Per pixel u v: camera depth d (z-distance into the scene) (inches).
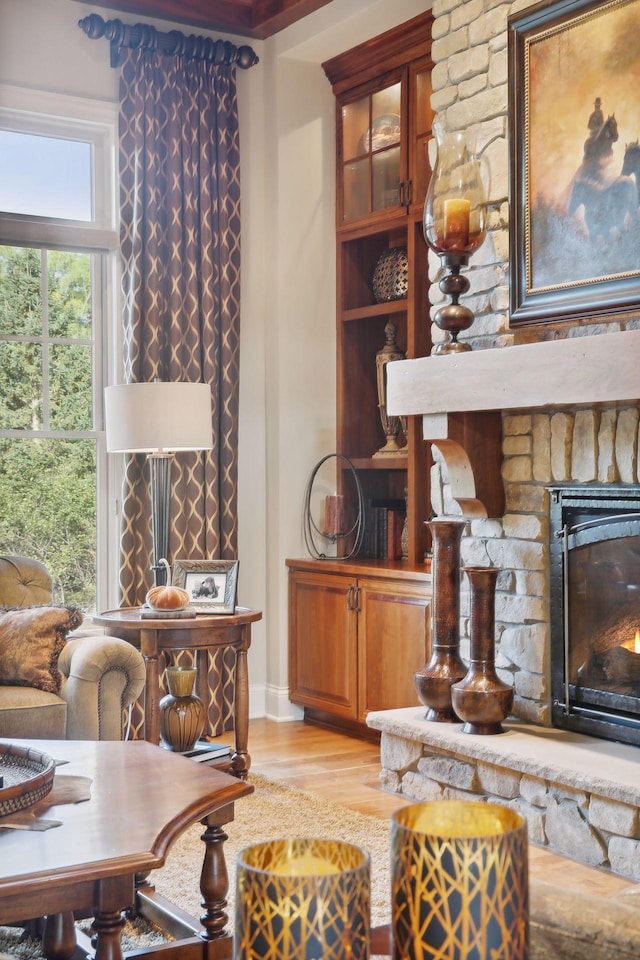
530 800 130.0
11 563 157.3
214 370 197.6
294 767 168.2
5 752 92.4
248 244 207.2
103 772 92.0
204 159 197.2
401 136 194.4
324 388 210.8
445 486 161.0
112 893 71.0
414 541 190.7
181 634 151.7
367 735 188.5
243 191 206.7
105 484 195.0
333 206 211.9
